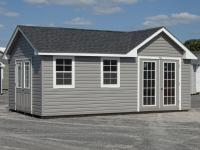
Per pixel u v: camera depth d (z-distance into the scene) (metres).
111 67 20.97
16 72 22.39
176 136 14.29
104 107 20.78
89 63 20.41
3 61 44.16
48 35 20.91
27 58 20.89
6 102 28.97
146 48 21.73
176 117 20.00
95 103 20.56
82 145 12.47
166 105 22.34
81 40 21.34
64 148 11.95
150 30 22.22
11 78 23.12
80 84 20.19
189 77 23.02
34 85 20.14
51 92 19.47
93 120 18.69
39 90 19.59
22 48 21.53
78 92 20.12
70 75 19.95
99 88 20.66
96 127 16.39
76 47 20.34
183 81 22.81
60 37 21.03
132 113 21.45
